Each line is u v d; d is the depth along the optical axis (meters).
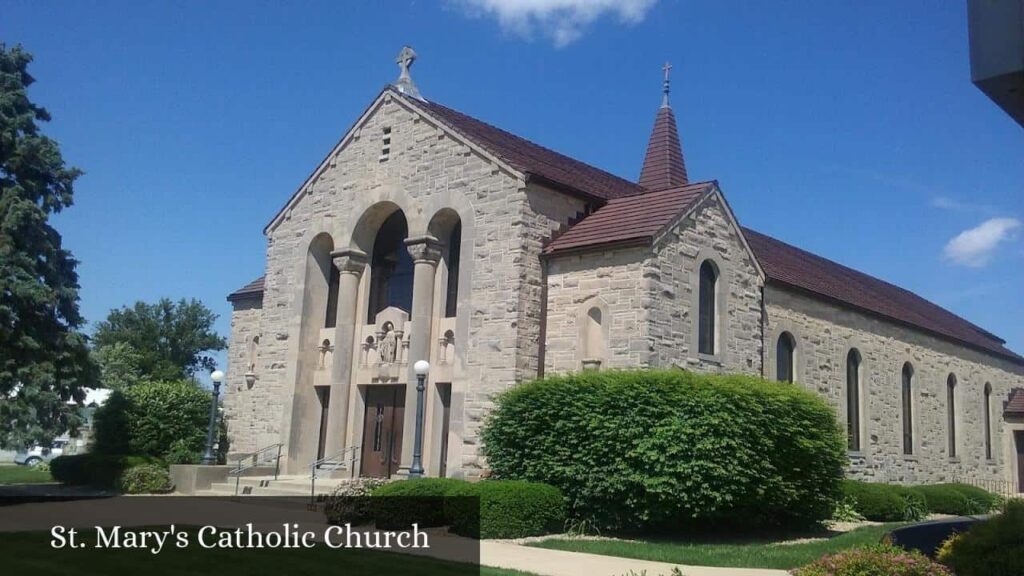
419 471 20.84
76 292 26.06
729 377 19.17
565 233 23.81
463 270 23.83
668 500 17.66
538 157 27.50
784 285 27.97
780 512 19.97
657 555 15.34
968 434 39.75
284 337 28.89
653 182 40.06
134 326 77.81
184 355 78.50
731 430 17.72
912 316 37.44
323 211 28.81
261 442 28.66
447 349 24.81
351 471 26.48
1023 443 43.47
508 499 17.59
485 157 24.09
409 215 25.91
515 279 22.56
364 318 27.72
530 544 16.59
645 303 20.88
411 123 26.55
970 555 10.32
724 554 15.66
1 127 25.77
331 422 26.83
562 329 22.44
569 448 18.89
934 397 37.41
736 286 24.12
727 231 24.06
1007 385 44.53
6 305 24.00
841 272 40.06
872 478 32.09
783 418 18.95
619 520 18.42
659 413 17.97
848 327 31.95
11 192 25.02
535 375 22.52
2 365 24.22
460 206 24.44
